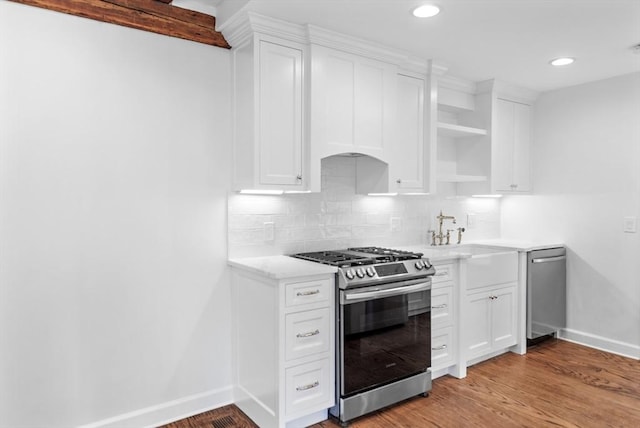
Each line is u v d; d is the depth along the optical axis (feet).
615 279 11.60
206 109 8.48
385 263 8.45
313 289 7.57
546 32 8.57
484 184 12.34
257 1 7.23
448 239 12.49
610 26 8.28
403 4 7.36
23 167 6.67
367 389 8.15
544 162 13.15
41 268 6.84
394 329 8.55
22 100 6.64
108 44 7.38
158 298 7.98
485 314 10.71
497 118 12.32
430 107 10.64
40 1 6.73
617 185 11.51
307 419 7.83
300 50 8.41
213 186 8.61
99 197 7.34
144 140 7.78
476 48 9.51
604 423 7.83
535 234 13.38
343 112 8.94
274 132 8.13
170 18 7.99
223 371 8.78
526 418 8.04
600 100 11.84
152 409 7.91
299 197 9.84
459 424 7.85
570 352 11.66
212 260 8.62
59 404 7.02
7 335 6.57
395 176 10.00
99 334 7.37
